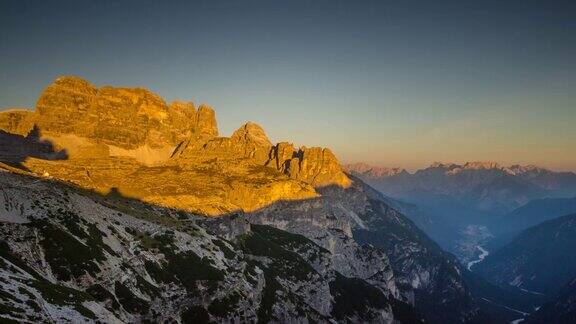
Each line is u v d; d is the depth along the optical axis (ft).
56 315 235.81
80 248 332.39
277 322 572.10
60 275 297.94
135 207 588.09
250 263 649.61
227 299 471.21
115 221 449.06
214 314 440.04
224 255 550.77
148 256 428.15
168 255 456.86
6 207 327.47
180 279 434.30
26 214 332.80
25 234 307.17
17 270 261.44
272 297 614.34
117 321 289.53
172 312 392.47
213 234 605.73
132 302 341.41
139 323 335.47
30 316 217.97
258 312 544.62
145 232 473.67
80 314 252.01
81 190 511.40
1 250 276.82
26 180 392.88
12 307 214.69
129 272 369.71
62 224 352.90
